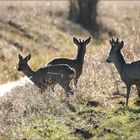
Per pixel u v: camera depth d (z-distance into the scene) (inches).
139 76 1882.4
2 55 3164.4
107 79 2237.9
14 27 4175.7
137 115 1781.5
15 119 1793.8
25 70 2166.6
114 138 1594.5
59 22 4918.8
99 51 2726.4
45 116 1822.1
